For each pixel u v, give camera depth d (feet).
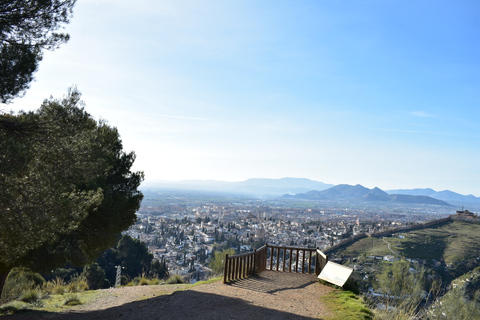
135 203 40.45
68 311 28.86
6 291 36.96
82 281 46.50
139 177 41.73
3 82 21.26
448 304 24.36
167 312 23.08
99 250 36.22
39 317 25.85
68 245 33.04
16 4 21.26
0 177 18.93
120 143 40.96
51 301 34.71
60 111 25.80
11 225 20.24
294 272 39.50
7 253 22.76
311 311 23.95
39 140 22.82
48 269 30.94
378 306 26.66
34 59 22.11
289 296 28.30
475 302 24.61
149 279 53.01
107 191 35.01
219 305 24.89
